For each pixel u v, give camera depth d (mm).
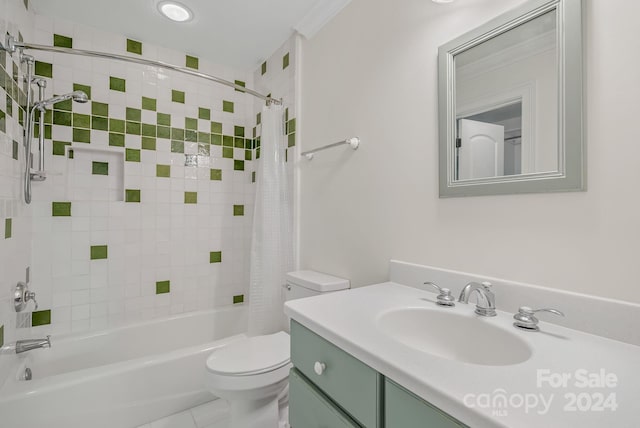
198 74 1683
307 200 1831
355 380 661
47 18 1737
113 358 1800
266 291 1774
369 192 1391
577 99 741
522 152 852
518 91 864
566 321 750
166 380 1529
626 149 680
